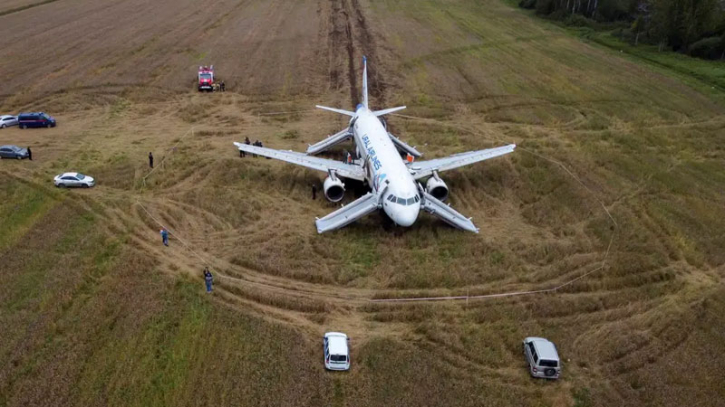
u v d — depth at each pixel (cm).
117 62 8981
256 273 3750
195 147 5934
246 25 11719
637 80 8512
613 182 5247
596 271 3828
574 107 7425
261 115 7019
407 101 7581
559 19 12462
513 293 3591
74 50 9581
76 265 3766
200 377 2830
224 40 10538
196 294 3491
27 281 3575
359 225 4378
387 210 4069
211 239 4156
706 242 4250
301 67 9000
